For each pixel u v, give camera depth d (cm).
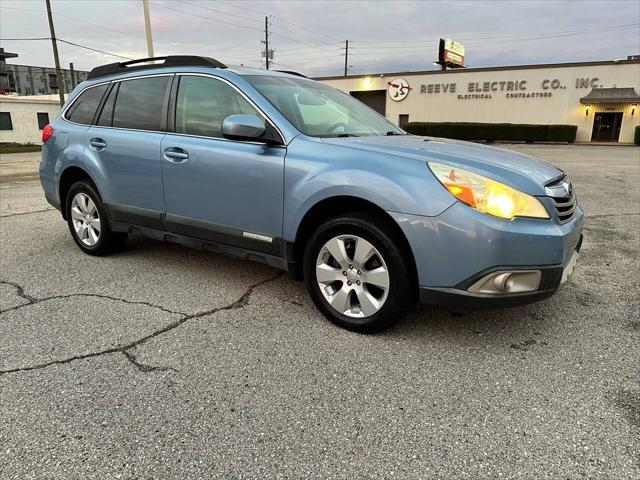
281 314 327
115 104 418
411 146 309
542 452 195
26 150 2609
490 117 3350
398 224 265
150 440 202
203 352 276
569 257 280
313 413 221
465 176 260
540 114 3178
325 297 309
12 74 6138
